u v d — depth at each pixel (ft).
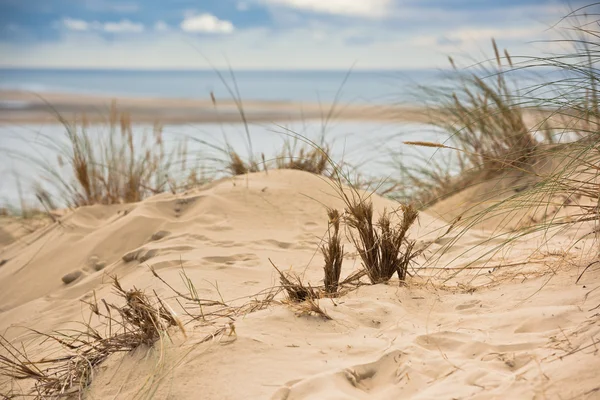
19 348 13.87
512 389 8.07
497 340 9.53
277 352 9.82
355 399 8.46
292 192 20.49
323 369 9.29
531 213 18.31
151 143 41.01
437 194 24.81
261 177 22.17
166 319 10.85
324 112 91.40
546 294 11.00
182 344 10.16
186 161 27.78
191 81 392.06
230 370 9.37
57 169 41.98
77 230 20.80
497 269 12.94
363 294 12.26
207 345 10.02
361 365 9.27
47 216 26.63
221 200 19.95
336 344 10.05
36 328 14.80
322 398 8.39
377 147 30.94
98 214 22.11
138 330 10.82
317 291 12.55
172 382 9.30
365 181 24.34
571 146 13.47
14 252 21.22
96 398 9.73
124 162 27.12
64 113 86.84
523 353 8.98
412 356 9.39
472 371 8.73
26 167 45.14
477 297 11.56
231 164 24.85
